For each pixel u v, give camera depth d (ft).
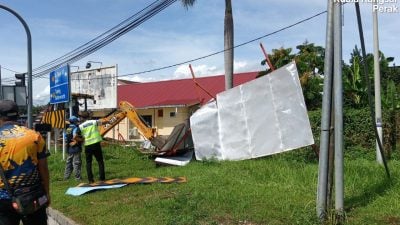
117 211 26.58
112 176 43.57
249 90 43.75
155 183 34.94
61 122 56.49
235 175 35.94
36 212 16.14
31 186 15.57
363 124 49.26
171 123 104.01
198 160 47.65
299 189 29.32
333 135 22.29
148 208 26.32
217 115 46.75
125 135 105.70
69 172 44.29
